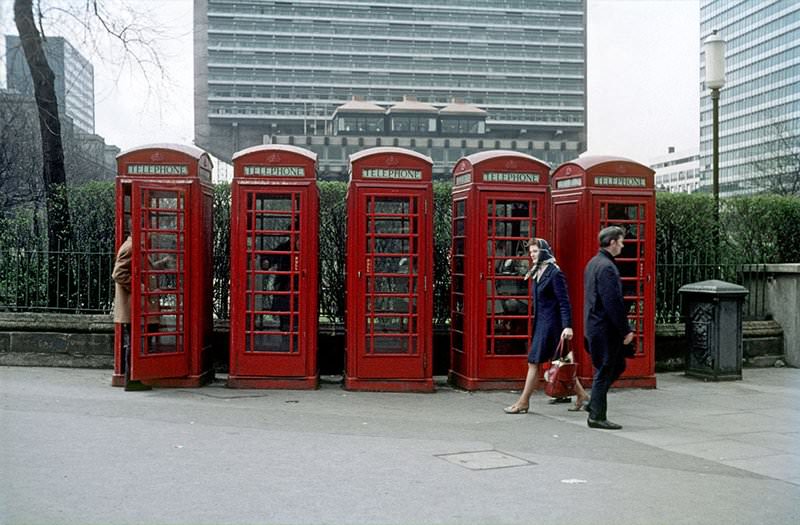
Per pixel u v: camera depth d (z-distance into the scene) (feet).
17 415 28.60
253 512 18.20
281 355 36.35
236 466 22.25
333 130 441.68
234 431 26.86
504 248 36.96
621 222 37.70
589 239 37.37
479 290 36.78
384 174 36.17
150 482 20.47
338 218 43.21
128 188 36.76
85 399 32.14
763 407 33.55
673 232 46.29
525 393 31.78
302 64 456.45
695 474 22.34
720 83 47.03
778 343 45.80
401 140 430.61
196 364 36.19
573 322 37.96
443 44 474.08
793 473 22.53
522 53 481.46
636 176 38.04
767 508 19.16
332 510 18.47
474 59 477.77
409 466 22.65
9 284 43.21
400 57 467.52
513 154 36.88
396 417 30.35
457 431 27.91
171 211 35.58
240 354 36.24
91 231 43.73
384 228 36.32
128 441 24.97
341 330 42.06
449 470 22.29
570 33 485.15
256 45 451.94
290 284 36.29
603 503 19.38
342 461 23.06
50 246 43.57
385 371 36.37
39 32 48.47
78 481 20.44
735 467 23.24
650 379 38.32
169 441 25.11
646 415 31.68
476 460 23.52
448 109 439.22
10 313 41.60
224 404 32.01
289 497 19.42
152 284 35.06
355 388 36.22
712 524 17.94
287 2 453.99
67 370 40.14
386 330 36.37
